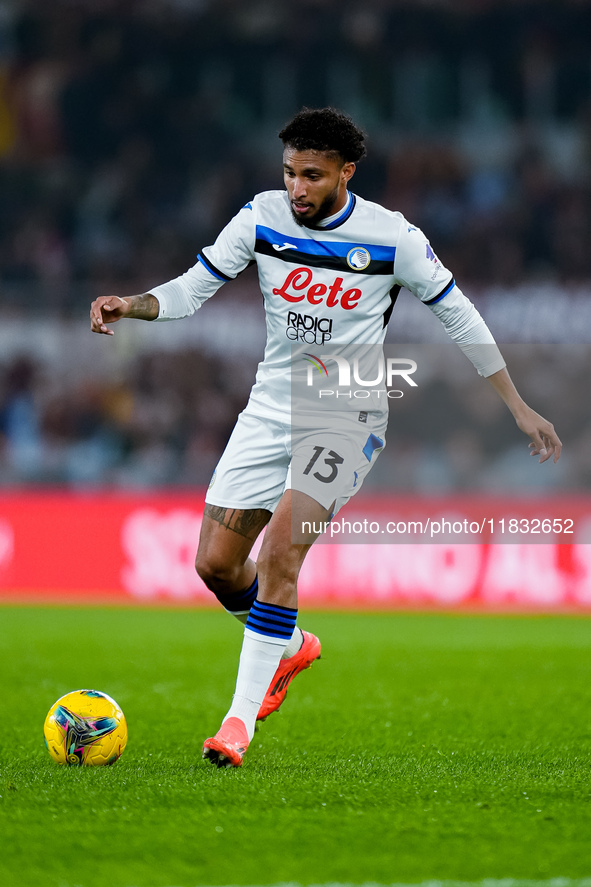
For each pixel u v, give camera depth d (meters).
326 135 13.73
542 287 62.41
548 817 11.65
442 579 43.03
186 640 32.31
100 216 72.12
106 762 14.34
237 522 14.90
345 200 14.44
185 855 10.27
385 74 74.62
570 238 69.25
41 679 24.47
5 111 73.50
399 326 55.84
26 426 58.88
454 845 10.63
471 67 74.56
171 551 44.34
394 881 9.58
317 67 74.69
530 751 16.23
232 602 15.59
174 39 74.06
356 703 21.39
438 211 71.38
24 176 72.81
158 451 58.28
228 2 74.12
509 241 69.44
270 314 14.94
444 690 23.11
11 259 70.12
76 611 41.31
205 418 59.22
